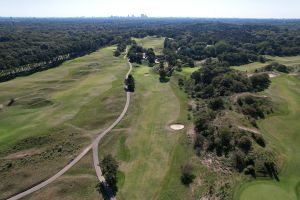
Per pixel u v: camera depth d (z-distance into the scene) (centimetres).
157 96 9769
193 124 7412
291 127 7206
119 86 10756
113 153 6394
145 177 5591
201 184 5306
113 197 5062
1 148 6538
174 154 6275
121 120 7938
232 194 5031
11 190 5241
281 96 8994
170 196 5091
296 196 4953
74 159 6153
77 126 7612
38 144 6744
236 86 9169
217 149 6134
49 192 5181
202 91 9612
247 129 6675
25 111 8738
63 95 10019
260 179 5384
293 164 5838
